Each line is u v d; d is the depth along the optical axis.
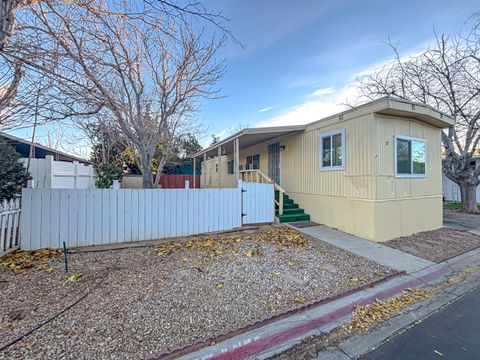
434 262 5.00
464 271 4.68
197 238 6.11
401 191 7.02
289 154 9.93
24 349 2.18
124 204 5.70
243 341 2.49
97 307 2.89
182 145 18.53
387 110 6.31
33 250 4.84
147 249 5.14
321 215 8.17
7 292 3.15
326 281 3.88
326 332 2.71
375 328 2.82
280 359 2.29
